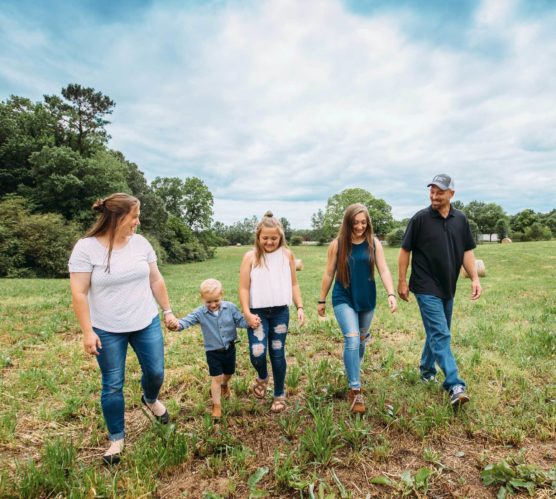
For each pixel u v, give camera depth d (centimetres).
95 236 279
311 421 323
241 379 422
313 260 3866
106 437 309
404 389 373
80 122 4144
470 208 9112
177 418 336
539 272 1839
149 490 236
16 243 2555
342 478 249
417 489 234
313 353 526
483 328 618
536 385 385
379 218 7169
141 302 288
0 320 738
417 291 370
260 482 247
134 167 4888
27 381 421
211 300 329
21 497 228
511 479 234
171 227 5147
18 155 3544
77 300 265
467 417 316
